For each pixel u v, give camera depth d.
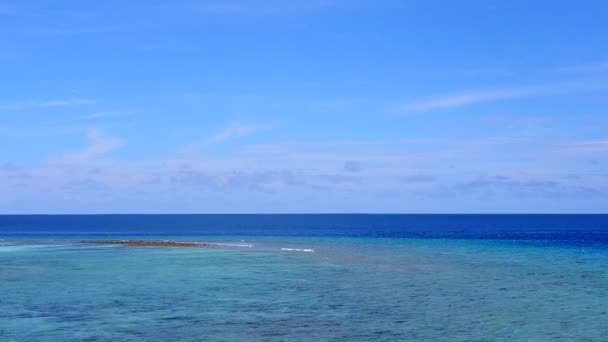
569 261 54.53
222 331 25.52
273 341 23.81
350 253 64.88
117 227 186.50
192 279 42.38
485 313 29.44
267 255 62.50
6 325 26.64
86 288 37.97
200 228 174.25
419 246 76.69
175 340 23.94
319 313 29.45
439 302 32.53
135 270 48.31
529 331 25.61
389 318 28.23
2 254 65.06
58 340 23.91
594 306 31.23
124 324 26.88
